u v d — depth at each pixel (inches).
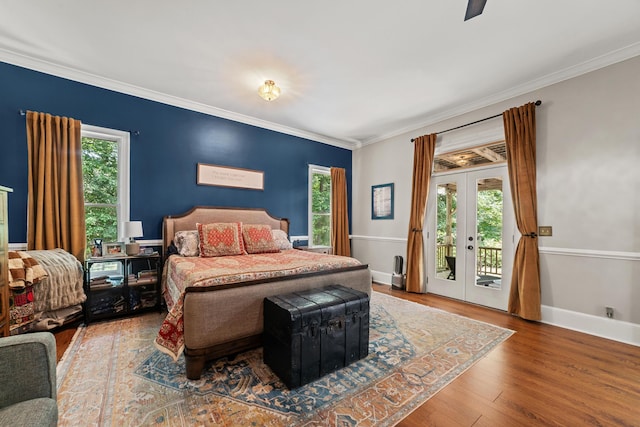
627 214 99.8
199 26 88.7
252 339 81.6
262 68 113.8
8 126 107.1
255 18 85.0
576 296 110.8
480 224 145.3
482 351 90.9
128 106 132.3
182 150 148.1
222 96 140.6
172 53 103.9
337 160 215.9
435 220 166.4
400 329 109.1
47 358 40.9
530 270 119.6
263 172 177.5
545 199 119.2
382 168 199.9
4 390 38.1
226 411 60.8
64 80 117.3
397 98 140.4
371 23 87.0
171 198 144.6
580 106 110.3
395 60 107.3
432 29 89.7
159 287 127.0
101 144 128.9
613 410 62.7
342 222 209.3
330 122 175.8
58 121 112.7
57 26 89.0
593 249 107.0
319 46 99.0
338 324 77.8
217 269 90.4
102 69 115.9
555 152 116.7
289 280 90.2
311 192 201.6
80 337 98.3
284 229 182.5
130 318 118.4
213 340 74.2
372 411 61.4
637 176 97.9
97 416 58.6
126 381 71.6
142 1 78.3
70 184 114.9
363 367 80.0
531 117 121.2
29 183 107.5
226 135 163.0
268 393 67.5
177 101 143.7
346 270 106.7
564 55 103.4
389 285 190.4
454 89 130.6
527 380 74.4
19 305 88.0
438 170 165.5
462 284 151.6
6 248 68.2
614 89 102.4
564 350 92.1
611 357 87.4
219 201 160.4
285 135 188.2
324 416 59.6
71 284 101.8
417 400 65.5
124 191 131.6
